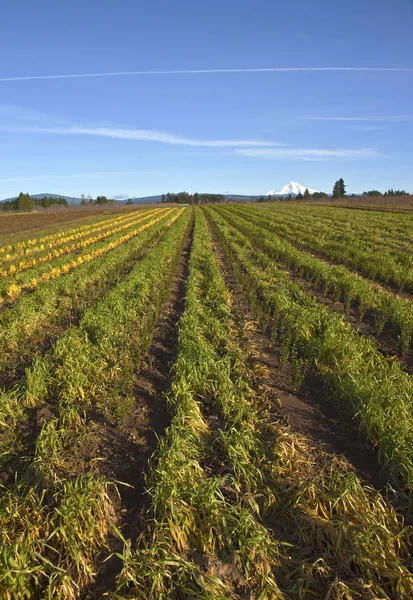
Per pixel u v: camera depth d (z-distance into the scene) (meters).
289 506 4.75
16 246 26.67
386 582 3.84
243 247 23.83
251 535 4.24
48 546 4.13
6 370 8.46
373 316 11.74
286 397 7.24
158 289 14.27
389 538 4.18
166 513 4.39
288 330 9.54
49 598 3.70
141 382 7.94
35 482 5.08
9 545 4.03
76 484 4.72
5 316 11.00
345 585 3.74
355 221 37.00
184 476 4.91
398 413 6.09
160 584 3.75
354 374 7.29
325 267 16.73
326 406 7.01
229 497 4.92
